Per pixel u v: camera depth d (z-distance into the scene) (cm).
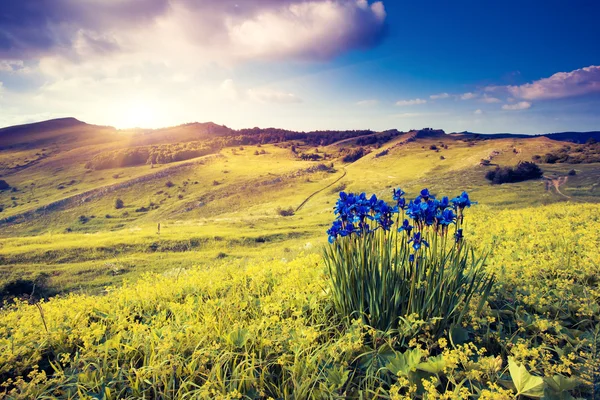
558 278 518
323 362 355
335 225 429
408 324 371
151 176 16638
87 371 341
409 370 326
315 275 590
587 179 7988
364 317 412
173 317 485
